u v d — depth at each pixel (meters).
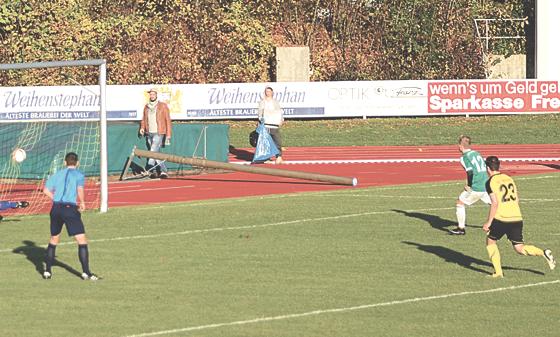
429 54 166.00
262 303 42.50
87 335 37.62
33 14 154.75
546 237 58.00
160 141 91.06
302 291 44.72
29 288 45.47
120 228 62.19
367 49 168.75
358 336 37.38
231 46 160.38
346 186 84.19
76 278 47.62
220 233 60.06
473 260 51.66
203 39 159.12
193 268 49.88
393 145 126.56
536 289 45.00
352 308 41.56
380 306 41.91
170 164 95.31
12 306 42.09
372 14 167.88
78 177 47.09
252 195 78.56
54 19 156.38
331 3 169.50
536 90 145.25
